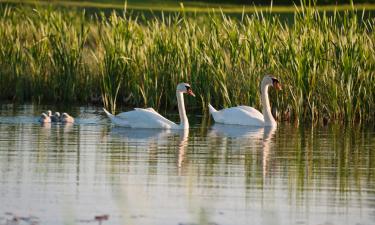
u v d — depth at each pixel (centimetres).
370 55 2750
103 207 1551
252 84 2830
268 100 2630
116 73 3022
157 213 1517
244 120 2623
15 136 2297
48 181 1741
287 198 1636
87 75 3125
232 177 1806
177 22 3014
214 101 2933
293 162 1984
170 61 2973
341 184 1753
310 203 1602
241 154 2078
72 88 3097
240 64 2855
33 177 1775
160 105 2997
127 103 3041
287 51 2778
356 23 2795
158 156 2030
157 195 1641
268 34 2830
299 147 2202
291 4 6694
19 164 1906
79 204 1567
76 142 2220
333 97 2700
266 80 2625
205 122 2698
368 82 2716
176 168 1888
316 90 2728
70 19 3219
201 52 2931
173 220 1477
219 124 2655
